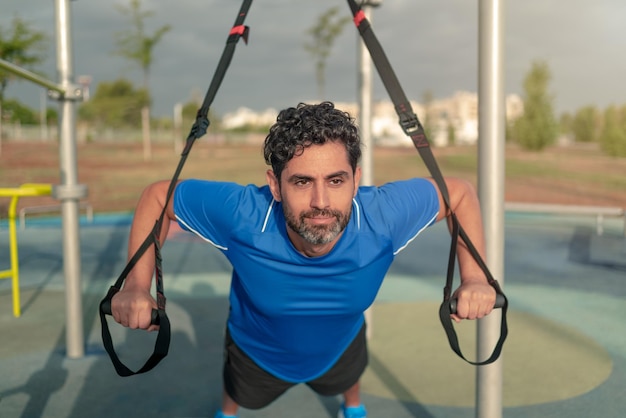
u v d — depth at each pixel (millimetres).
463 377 3617
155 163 24047
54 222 11672
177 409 3127
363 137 4039
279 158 1498
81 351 3947
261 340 2260
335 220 1512
